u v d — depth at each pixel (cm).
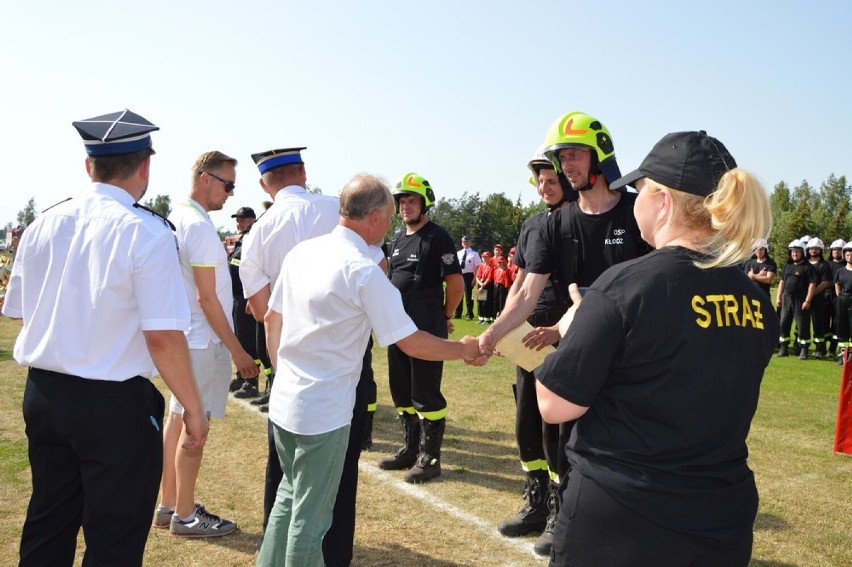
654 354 172
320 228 374
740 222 169
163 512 420
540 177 391
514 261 382
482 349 325
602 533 174
